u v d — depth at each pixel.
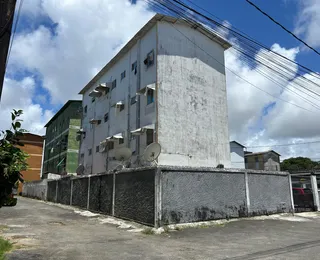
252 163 49.88
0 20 3.58
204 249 6.92
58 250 6.65
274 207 13.43
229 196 11.84
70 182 19.27
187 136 18.47
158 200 9.79
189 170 10.86
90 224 10.97
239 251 6.70
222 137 20.56
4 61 3.55
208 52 21.36
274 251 6.67
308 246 7.20
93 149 27.20
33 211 15.60
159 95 17.91
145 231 9.18
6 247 6.60
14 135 3.66
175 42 19.55
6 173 3.40
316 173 17.89
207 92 20.44
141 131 17.88
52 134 46.50
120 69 23.66
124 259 5.99
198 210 10.73
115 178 12.93
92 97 29.48
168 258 6.08
